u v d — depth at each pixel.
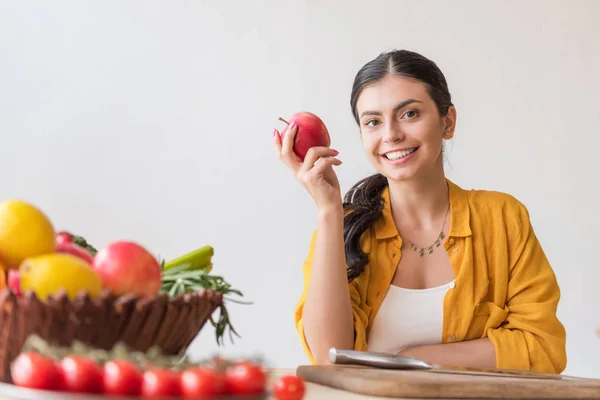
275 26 3.47
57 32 3.46
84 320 0.85
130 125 3.45
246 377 0.78
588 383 1.11
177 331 0.92
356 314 1.81
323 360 1.70
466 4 3.48
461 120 3.47
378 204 1.96
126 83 3.46
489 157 3.46
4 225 0.91
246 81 3.46
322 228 1.71
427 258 1.94
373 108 1.86
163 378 0.74
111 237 3.43
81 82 3.46
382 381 1.06
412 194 1.92
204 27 3.47
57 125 3.45
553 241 3.47
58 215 3.44
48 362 0.76
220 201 3.44
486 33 3.48
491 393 1.06
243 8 3.46
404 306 1.90
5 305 0.83
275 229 3.43
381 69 1.87
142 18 3.47
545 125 3.48
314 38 3.47
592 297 3.46
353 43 3.47
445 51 3.48
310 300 1.72
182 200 3.44
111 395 0.75
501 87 3.47
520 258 1.92
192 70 3.46
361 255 1.92
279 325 3.41
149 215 3.43
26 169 3.44
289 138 1.67
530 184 3.47
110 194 3.44
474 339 1.84
